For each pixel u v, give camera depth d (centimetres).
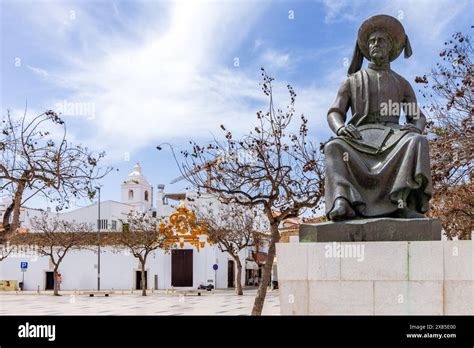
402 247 596
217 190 1498
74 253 4525
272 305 2348
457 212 1805
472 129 1351
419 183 668
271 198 1460
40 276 4519
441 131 1394
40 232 4409
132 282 4472
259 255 5044
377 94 780
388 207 678
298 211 1534
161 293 3884
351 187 673
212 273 4428
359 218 671
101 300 2997
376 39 801
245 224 3775
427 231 627
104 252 4516
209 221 3894
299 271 612
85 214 4897
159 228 4172
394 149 696
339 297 601
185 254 4466
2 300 3050
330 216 668
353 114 788
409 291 588
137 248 3969
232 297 3191
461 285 579
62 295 3722
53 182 1190
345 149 700
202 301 2769
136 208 5241
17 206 1198
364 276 598
